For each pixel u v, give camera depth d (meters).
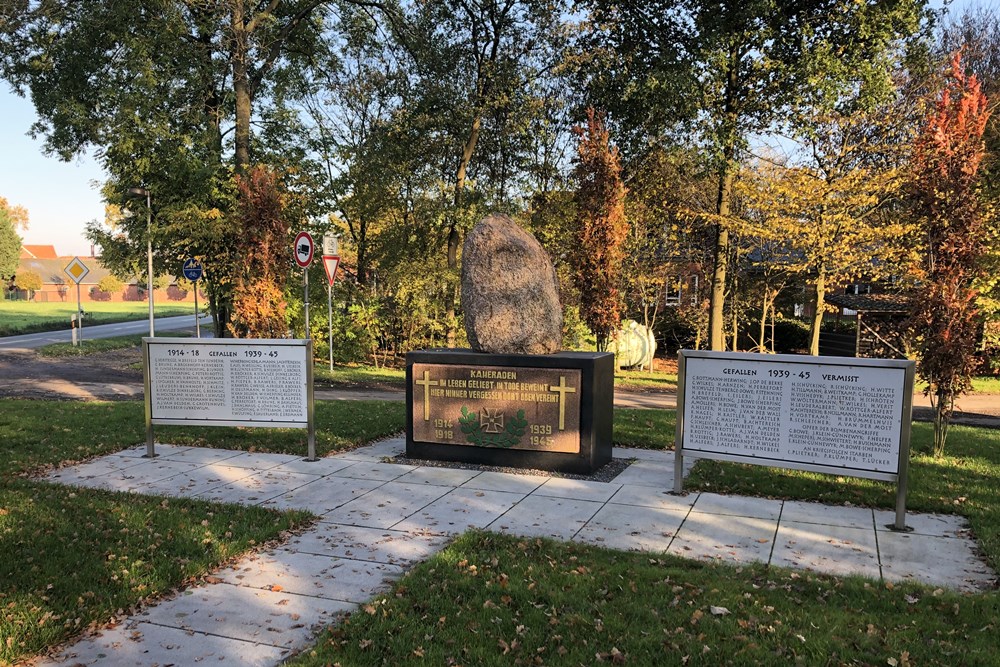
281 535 5.43
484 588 4.30
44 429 9.54
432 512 6.04
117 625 3.95
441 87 20.58
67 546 5.01
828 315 27.81
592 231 13.18
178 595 4.35
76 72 18.20
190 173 18.34
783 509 6.14
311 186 20.52
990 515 5.81
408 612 4.01
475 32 21.09
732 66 16.47
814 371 5.95
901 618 3.89
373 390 15.88
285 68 21.56
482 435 7.72
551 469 7.50
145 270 22.38
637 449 8.77
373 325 21.83
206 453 8.38
